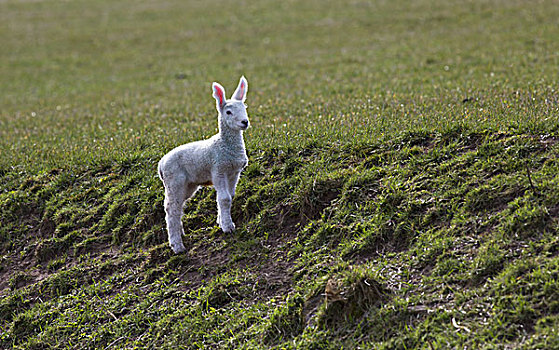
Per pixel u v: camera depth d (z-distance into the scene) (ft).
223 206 35.76
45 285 38.04
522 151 34.55
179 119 66.28
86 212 43.42
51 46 147.64
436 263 29.45
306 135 46.09
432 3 145.07
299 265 32.91
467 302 26.48
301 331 28.43
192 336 30.60
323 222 35.19
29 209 45.50
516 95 51.11
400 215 33.17
